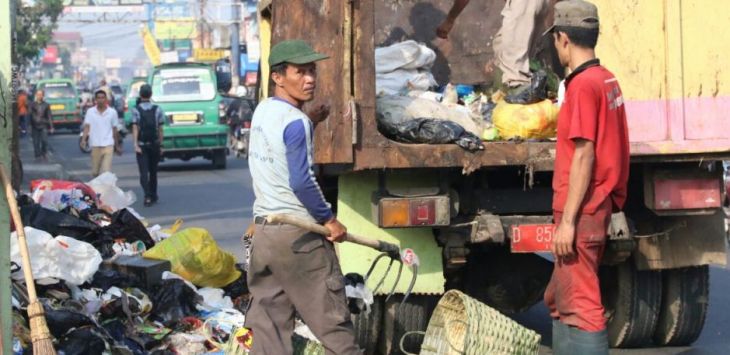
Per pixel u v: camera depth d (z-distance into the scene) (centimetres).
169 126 2442
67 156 3253
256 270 509
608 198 535
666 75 645
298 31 616
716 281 966
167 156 2506
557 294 543
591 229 530
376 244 530
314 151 605
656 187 654
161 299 694
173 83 2505
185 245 763
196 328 686
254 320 511
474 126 648
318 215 494
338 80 599
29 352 566
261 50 895
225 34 6178
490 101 714
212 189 2000
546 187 660
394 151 599
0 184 497
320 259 500
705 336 761
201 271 761
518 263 717
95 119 1739
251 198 1814
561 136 537
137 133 1692
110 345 610
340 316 504
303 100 505
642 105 647
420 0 833
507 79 721
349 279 581
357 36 596
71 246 654
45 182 954
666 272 707
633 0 645
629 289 695
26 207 802
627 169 543
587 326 532
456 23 830
